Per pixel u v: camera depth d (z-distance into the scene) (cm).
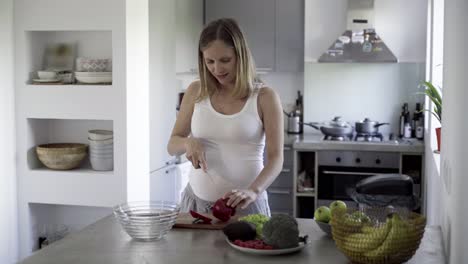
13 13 399
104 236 232
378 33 579
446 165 261
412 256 200
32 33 406
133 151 402
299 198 579
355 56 580
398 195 279
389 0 574
